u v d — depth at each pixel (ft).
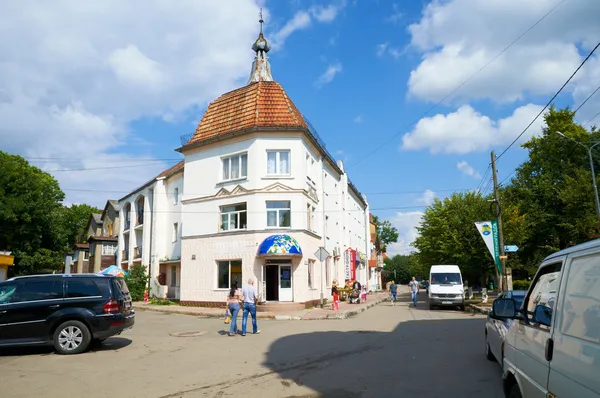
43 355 36.22
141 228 121.80
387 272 384.47
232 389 25.02
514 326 16.93
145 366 31.53
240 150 86.63
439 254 121.19
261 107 88.17
